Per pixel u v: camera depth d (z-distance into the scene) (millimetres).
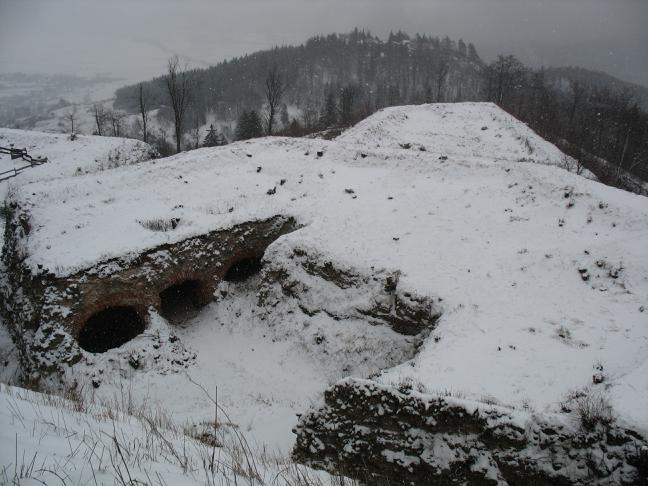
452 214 19328
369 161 25516
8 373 16156
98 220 19469
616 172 40531
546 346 11398
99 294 15938
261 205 21641
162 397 14820
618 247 14828
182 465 5148
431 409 8641
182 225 19594
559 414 7996
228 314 19094
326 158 26672
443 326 13047
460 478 8047
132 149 41531
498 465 7848
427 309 14391
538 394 9516
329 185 23453
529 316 12867
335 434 9688
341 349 15664
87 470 4277
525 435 7840
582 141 50062
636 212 16453
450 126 38562
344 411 9734
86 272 15820
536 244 16438
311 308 17062
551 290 13945
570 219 17453
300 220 20703
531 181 20281
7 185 33500
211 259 19156
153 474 4613
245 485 5031
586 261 14703
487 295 14125
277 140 29516
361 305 15891
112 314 18141
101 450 5070
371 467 8992
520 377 10219
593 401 8117
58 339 14688
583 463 7418
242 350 17438
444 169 23312
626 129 52094
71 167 36125
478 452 8055
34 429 5188
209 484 4645
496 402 9219
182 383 15562
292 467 7293
